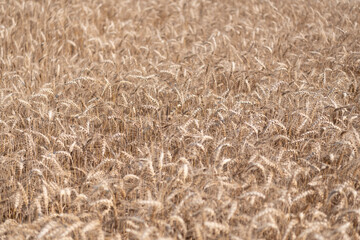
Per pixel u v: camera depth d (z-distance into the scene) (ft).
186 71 30.25
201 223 15.24
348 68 34.55
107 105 23.93
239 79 29.71
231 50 36.73
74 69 33.37
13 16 46.93
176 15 52.29
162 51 39.14
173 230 15.96
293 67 34.14
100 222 16.19
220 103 24.59
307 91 25.55
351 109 23.94
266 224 14.43
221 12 56.18
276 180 18.63
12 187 19.03
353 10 53.57
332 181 18.62
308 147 22.30
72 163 20.17
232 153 21.24
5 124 21.56
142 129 23.59
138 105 26.43
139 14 51.83
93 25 47.11
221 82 31.83
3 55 37.19
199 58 32.53
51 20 44.70
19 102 25.25
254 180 17.47
